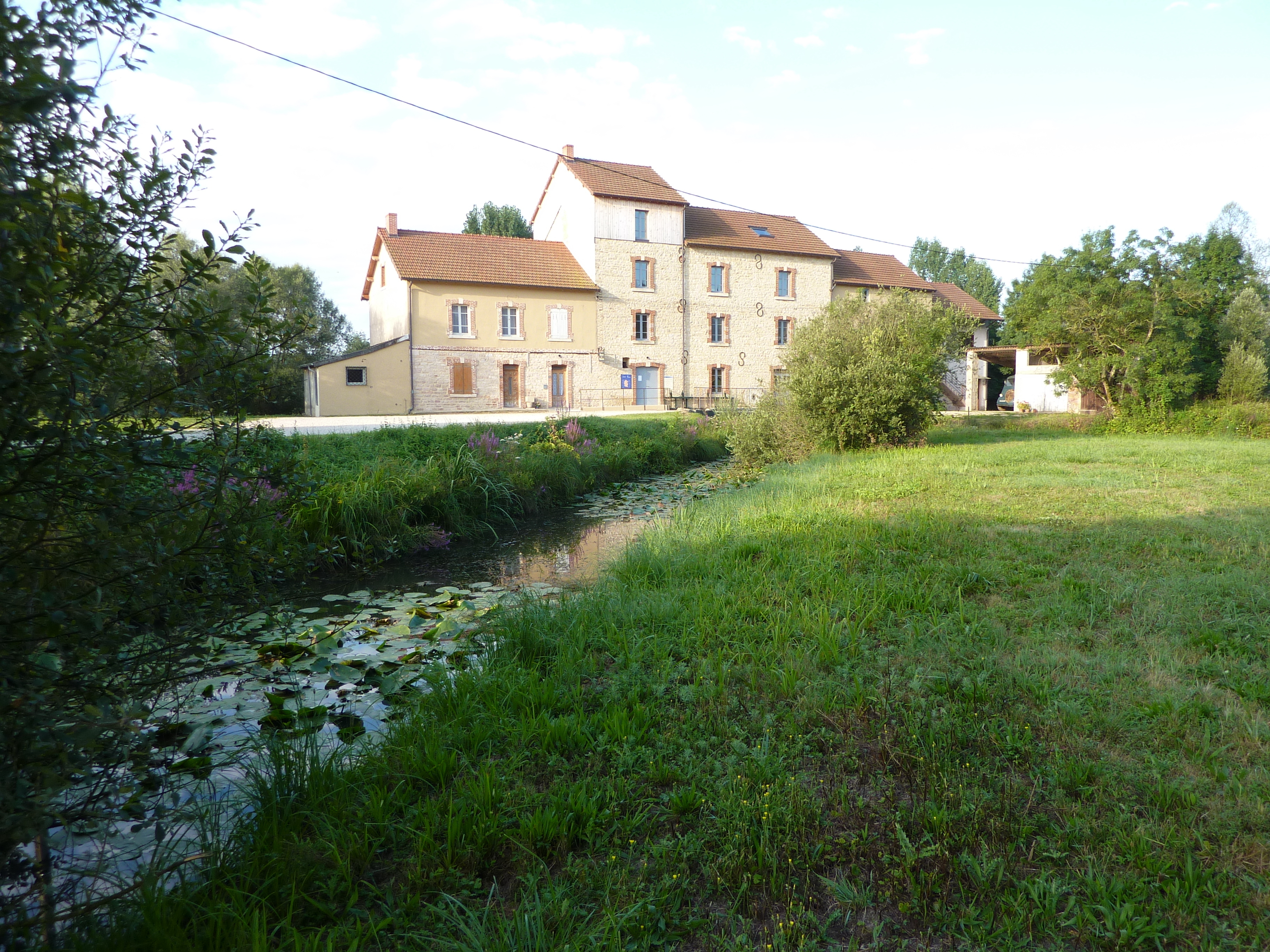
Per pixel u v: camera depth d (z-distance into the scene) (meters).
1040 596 4.69
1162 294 21.61
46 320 1.66
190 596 2.28
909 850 2.23
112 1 1.94
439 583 6.84
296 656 4.43
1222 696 3.20
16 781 1.73
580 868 2.25
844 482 10.17
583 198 34.00
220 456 2.30
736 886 2.19
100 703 1.94
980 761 2.75
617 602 4.87
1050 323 23.38
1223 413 20.03
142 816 2.30
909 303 18.08
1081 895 2.07
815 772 2.79
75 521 1.87
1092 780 2.62
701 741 2.96
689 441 17.28
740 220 39.53
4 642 1.75
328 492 7.69
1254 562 5.37
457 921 2.03
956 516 7.36
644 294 34.59
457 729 3.16
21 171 1.72
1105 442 17.23
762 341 37.69
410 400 29.67
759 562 5.88
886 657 3.79
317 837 2.44
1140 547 5.93
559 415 23.64
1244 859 2.17
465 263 31.67
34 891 2.02
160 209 2.08
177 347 2.11
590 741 3.01
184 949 1.94
